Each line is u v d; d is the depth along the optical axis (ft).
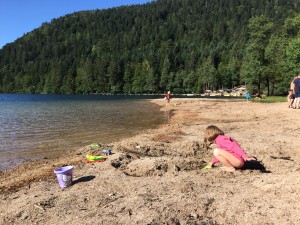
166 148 36.73
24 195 22.76
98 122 70.18
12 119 78.95
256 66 170.60
